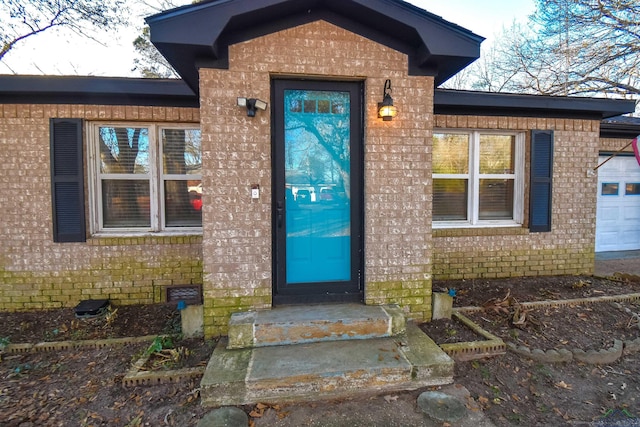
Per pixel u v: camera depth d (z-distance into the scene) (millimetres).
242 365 2684
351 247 3559
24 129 4348
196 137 4836
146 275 4645
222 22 2863
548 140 5508
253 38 3182
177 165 4816
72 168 4422
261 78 3207
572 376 2957
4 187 4359
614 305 4371
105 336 3676
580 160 5641
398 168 3461
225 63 3148
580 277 5586
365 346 2986
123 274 4605
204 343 3281
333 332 3080
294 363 2703
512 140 5664
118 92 4305
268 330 3000
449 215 5562
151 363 2965
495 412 2467
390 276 3494
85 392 2695
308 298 3496
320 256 3557
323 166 3525
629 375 3010
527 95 5184
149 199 4777
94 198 4625
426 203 3521
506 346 3258
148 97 4496
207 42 2857
